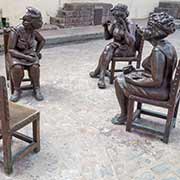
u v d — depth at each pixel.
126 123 2.50
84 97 3.20
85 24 6.86
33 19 2.80
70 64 4.42
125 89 2.40
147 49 5.75
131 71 2.54
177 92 2.21
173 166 2.05
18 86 3.03
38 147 2.12
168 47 2.16
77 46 5.69
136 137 2.41
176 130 2.57
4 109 1.72
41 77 3.76
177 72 2.10
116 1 7.66
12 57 2.95
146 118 2.77
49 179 1.87
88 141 2.32
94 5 6.85
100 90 3.42
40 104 2.95
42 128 2.48
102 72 3.57
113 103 3.08
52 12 6.54
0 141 2.20
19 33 2.90
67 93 3.28
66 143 2.28
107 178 1.90
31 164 2.00
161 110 2.98
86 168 1.99
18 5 5.89
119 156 2.14
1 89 1.67
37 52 3.15
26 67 2.99
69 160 2.07
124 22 3.45
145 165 2.05
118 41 3.57
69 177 1.89
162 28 2.09
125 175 1.93
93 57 4.91
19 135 2.14
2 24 5.54
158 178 1.92
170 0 9.10
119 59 3.55
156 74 2.15
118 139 2.37
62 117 2.70
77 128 2.52
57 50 5.27
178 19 8.47
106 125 2.59
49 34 5.73
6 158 1.84
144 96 2.30
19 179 1.85
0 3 5.61
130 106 2.39
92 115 2.78
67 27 6.52
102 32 6.35
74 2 6.84
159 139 2.39
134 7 8.25
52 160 2.06
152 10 8.82
